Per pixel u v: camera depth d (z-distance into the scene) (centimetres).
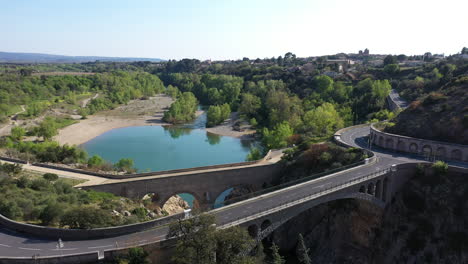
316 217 7344
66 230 4444
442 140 8444
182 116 19575
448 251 5991
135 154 12875
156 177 7569
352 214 6969
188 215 4781
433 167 6906
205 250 3622
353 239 6875
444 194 6519
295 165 8875
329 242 6956
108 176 7762
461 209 6197
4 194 5531
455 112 8675
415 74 19988
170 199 8325
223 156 12725
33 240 4344
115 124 18362
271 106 17162
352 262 6612
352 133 11244
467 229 5981
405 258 6306
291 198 5800
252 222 4984
